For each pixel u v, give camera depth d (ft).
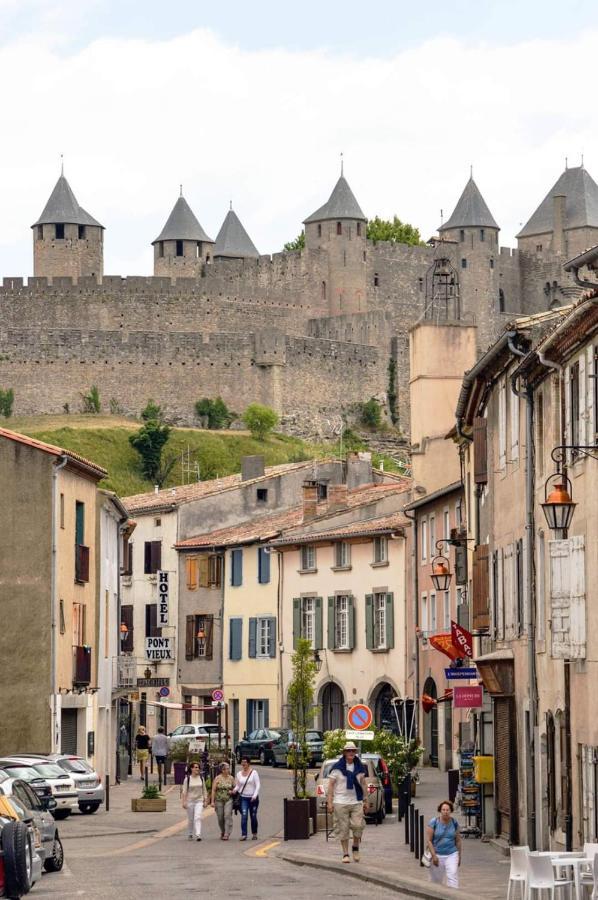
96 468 342.85
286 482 508.94
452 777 261.44
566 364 178.70
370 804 252.42
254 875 179.73
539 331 198.08
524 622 205.16
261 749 410.31
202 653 487.20
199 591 490.49
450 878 162.09
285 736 400.26
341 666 427.74
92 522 349.20
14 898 152.66
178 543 498.69
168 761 404.77
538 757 196.13
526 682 204.33
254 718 463.83
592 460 164.66
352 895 157.28
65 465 323.16
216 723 479.00
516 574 212.64
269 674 457.68
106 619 367.86
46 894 157.69
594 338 165.37
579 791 171.63
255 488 506.89
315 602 439.22
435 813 265.75
